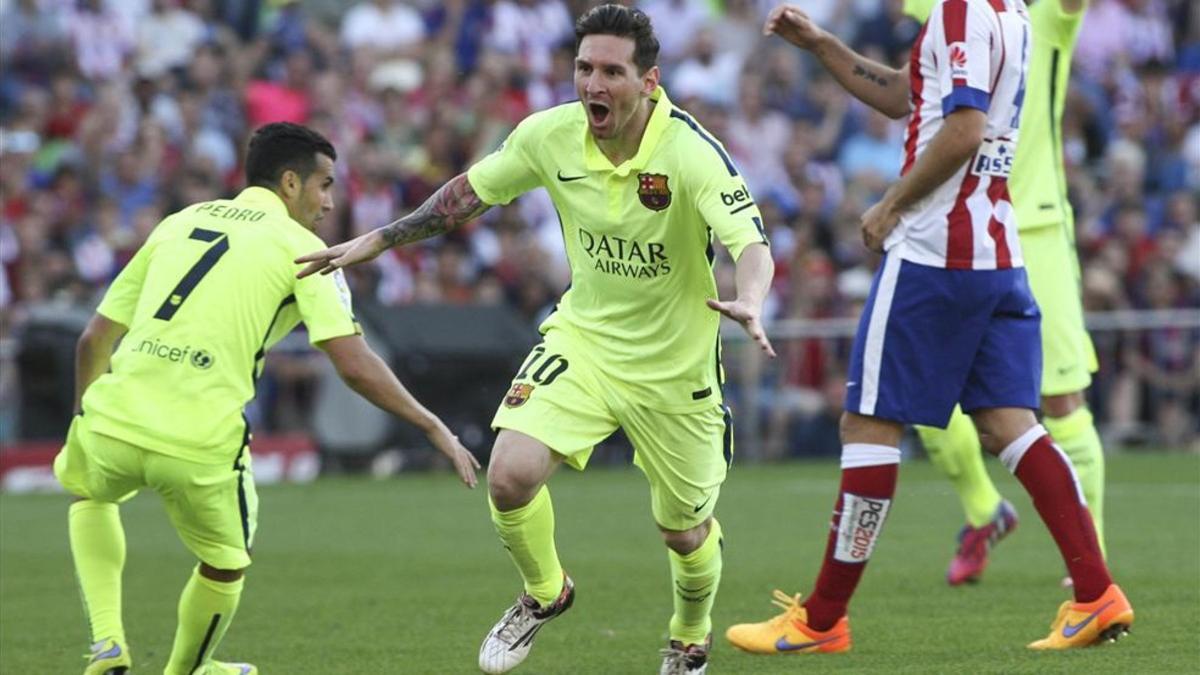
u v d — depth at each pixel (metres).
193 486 14.19
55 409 36.53
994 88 15.48
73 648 17.53
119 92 44.78
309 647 17.30
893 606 18.89
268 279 14.52
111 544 14.95
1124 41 55.31
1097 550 15.70
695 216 14.15
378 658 16.56
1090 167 49.59
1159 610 17.80
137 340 14.43
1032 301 16.08
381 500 32.50
